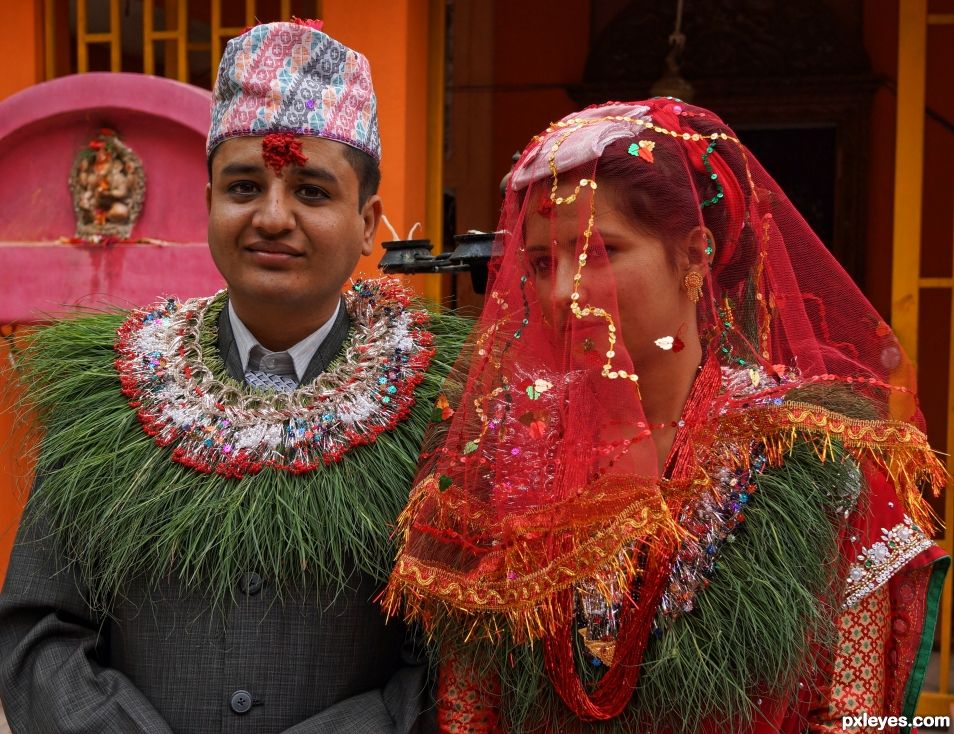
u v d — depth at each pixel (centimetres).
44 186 279
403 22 280
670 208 120
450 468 129
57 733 133
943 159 418
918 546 125
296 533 136
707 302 126
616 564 117
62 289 275
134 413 146
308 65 140
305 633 137
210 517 137
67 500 142
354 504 140
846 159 477
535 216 124
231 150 137
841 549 124
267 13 358
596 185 119
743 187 126
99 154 273
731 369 128
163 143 273
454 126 491
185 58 308
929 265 421
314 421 144
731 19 480
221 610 136
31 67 310
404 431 148
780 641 118
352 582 140
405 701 137
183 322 153
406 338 154
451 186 493
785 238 129
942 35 416
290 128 136
